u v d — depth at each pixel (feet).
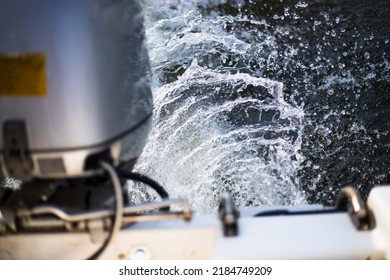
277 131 10.93
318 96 11.80
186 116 11.14
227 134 10.84
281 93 11.91
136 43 5.30
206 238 4.92
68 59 4.35
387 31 13.32
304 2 14.40
